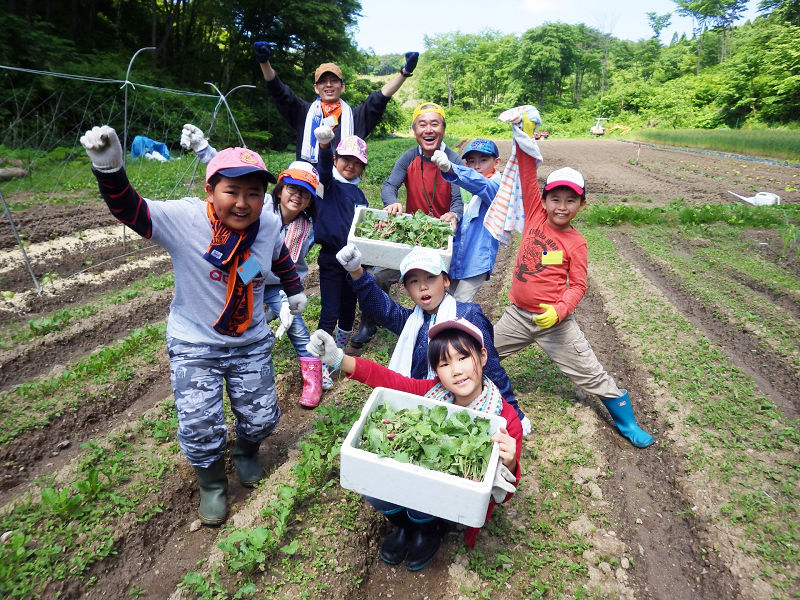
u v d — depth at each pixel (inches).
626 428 162.2
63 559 107.4
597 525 128.6
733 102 1851.6
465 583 111.9
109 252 321.1
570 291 148.4
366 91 1674.5
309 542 116.7
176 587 108.7
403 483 87.7
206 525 124.3
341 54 1370.6
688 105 2139.5
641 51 3531.0
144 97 829.8
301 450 146.3
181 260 108.3
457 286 184.7
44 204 409.4
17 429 146.9
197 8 1128.8
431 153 184.1
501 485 89.5
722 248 382.6
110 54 877.2
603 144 1489.9
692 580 116.7
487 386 109.9
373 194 564.4
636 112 2470.5
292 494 122.0
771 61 1686.8
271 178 104.3
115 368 186.4
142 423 153.3
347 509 126.3
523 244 159.2
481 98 3540.8
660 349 215.0
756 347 223.3
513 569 115.0
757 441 155.6
